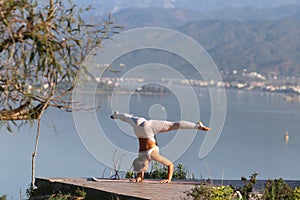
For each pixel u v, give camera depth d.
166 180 12.93
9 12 6.12
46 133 45.34
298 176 38.75
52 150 36.03
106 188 11.55
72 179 12.74
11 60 6.21
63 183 12.18
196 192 10.41
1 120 6.68
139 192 11.21
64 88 6.44
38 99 6.58
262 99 197.50
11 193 19.38
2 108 6.58
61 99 6.47
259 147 66.12
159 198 10.53
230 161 47.31
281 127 98.31
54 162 30.38
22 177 24.45
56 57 6.32
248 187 11.19
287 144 71.62
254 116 120.38
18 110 6.70
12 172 25.97
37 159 31.53
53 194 11.75
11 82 6.25
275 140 76.50
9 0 6.07
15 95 6.48
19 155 32.50
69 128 50.44
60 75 6.40
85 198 11.51
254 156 55.53
